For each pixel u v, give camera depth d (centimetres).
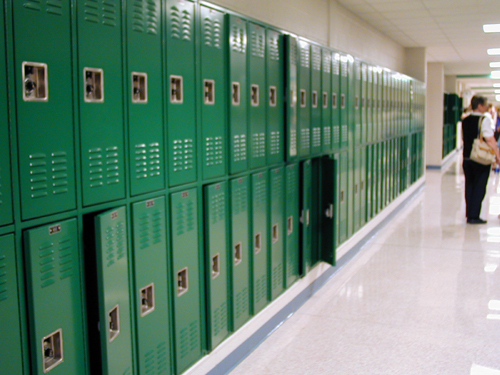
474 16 650
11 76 146
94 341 186
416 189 964
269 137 329
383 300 409
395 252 559
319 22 481
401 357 309
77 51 169
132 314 203
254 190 309
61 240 166
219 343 279
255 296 319
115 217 186
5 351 148
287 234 364
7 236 147
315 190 423
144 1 202
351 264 517
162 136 219
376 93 618
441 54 1103
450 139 1658
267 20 361
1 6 142
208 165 259
